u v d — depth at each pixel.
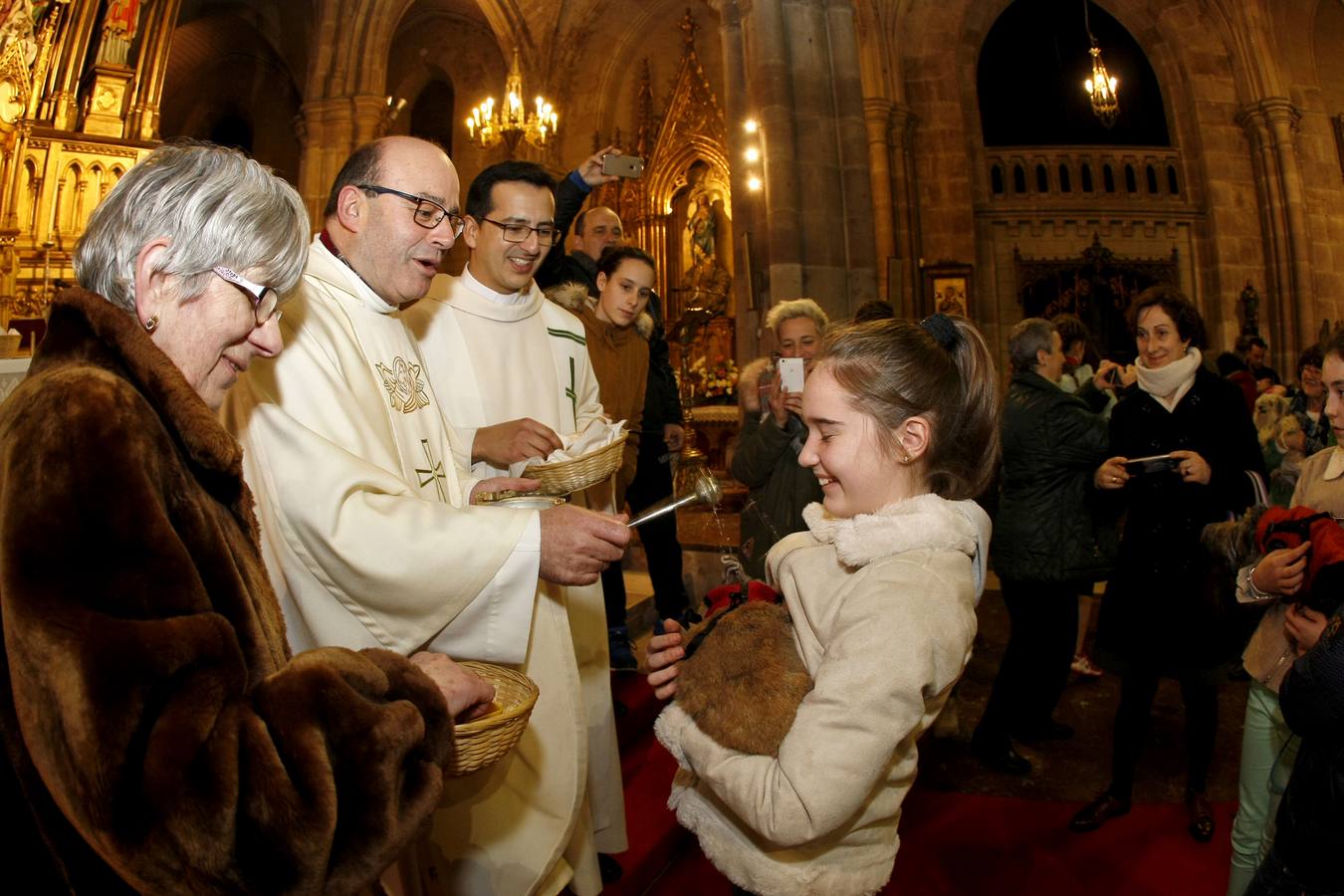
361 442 1.59
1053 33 14.48
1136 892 2.48
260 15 14.93
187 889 0.70
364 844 0.79
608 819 2.23
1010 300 13.49
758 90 6.82
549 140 10.84
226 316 0.95
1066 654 3.30
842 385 1.25
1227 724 3.87
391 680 0.92
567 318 2.67
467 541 1.42
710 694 1.18
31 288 9.52
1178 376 2.71
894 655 1.07
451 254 13.52
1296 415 4.42
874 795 1.21
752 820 1.09
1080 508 3.11
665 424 4.06
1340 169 13.55
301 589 1.47
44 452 0.73
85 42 10.32
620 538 1.44
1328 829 1.21
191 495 0.86
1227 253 13.26
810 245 6.67
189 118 16.30
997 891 2.50
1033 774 3.32
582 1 13.98
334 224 1.79
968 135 13.70
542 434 2.04
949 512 1.20
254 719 0.76
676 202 13.88
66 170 9.99
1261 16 13.38
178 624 0.73
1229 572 2.57
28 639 0.69
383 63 12.35
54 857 0.81
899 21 13.15
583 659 2.24
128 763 0.68
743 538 2.96
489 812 1.74
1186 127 13.77
